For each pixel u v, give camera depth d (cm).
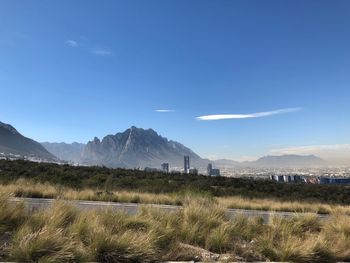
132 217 1015
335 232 1213
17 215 897
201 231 1012
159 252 831
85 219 905
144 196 2344
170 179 4897
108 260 755
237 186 5034
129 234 833
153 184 3616
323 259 923
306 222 1284
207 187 3772
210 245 936
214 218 1109
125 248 779
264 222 1375
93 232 820
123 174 4819
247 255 900
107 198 2195
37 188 2116
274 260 894
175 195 2297
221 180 5425
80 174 4178
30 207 1084
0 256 709
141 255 782
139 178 4447
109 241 779
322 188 5481
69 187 2905
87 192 2309
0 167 4044
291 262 876
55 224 848
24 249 702
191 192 2258
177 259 822
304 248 920
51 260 679
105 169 5238
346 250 999
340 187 5778
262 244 939
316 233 1212
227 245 951
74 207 1039
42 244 721
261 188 5084
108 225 932
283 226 1140
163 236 899
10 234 816
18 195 1952
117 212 1030
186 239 962
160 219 1043
